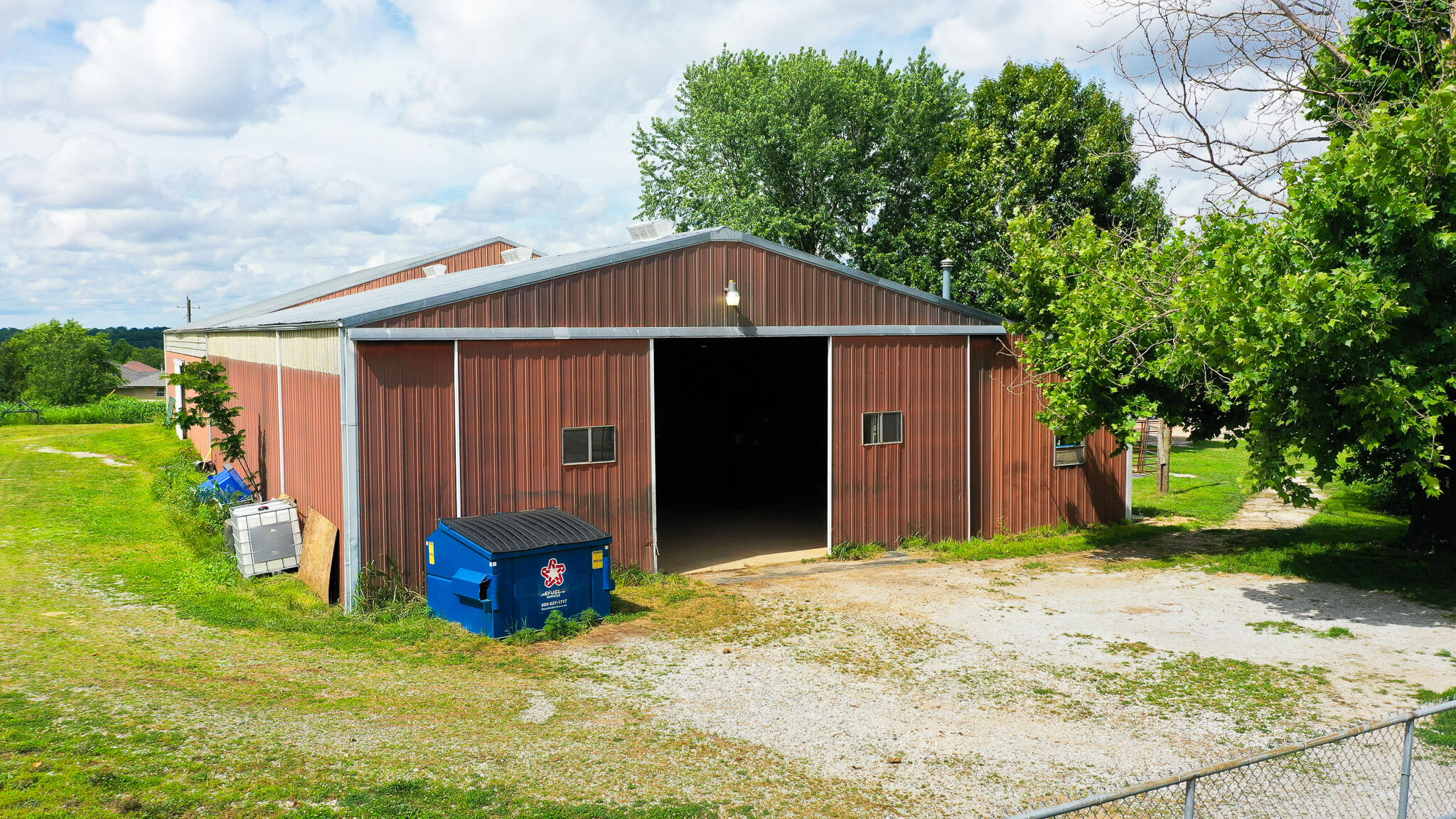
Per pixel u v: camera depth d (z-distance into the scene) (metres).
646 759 7.07
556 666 9.62
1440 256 10.09
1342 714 8.21
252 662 9.39
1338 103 13.36
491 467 12.59
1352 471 13.88
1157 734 7.75
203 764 6.54
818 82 33.19
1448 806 6.27
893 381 16.05
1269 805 6.37
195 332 27.17
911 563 15.16
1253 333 10.24
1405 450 10.62
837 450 15.50
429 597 11.65
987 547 16.23
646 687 8.94
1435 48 12.52
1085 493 18.48
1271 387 10.41
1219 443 36.56
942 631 11.05
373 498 11.75
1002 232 27.17
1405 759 5.67
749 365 24.98
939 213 29.81
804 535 17.73
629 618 11.61
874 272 34.25
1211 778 6.83
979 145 27.98
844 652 10.18
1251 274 10.42
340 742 7.16
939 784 6.71
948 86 36.28
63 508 18.08
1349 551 15.29
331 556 12.12
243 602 11.81
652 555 13.98
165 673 8.80
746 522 19.30
